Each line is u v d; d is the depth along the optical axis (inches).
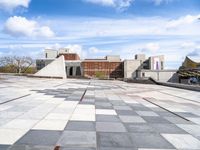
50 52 5147.6
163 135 257.0
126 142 227.8
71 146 209.6
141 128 284.8
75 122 301.9
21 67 3112.7
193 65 2979.8
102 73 4488.2
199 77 2062.0
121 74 4862.2
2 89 706.8
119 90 904.9
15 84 960.9
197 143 231.8
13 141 217.3
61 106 426.0
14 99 489.4
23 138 226.8
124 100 570.9
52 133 247.4
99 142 224.1
